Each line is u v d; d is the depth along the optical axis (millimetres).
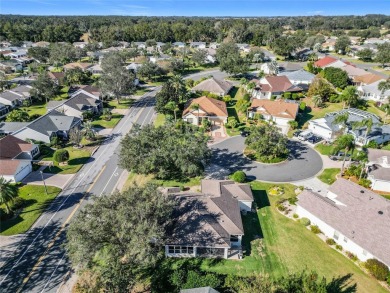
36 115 91250
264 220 47688
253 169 62531
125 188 56688
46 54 177875
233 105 101188
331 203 46844
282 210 49625
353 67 131625
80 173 61938
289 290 32531
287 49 174250
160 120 89875
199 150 55625
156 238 37688
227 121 85625
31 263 39969
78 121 83750
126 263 36000
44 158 67625
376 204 43719
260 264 39625
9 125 79125
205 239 39781
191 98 102312
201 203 43969
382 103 97562
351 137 55781
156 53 185500
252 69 154750
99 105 100125
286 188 55938
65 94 115812
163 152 54969
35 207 51000
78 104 92938
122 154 56875
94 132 79688
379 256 37688
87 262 33188
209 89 109000
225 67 132500
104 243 34844
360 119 75438
